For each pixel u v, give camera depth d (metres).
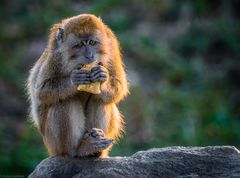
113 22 22.72
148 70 21.42
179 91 20.75
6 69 21.95
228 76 21.98
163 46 22.20
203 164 9.98
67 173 10.03
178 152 10.12
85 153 10.24
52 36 10.75
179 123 19.48
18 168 18.09
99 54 10.50
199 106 20.41
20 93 21.38
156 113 19.77
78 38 10.41
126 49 21.81
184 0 23.89
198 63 21.91
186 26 23.23
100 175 9.73
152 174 9.84
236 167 9.90
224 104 20.80
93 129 10.27
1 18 24.42
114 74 10.66
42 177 10.05
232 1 24.48
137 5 23.70
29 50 22.78
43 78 10.48
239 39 23.05
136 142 18.86
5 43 23.28
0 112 20.77
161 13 23.66
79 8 23.61
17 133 19.89
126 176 9.76
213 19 23.70
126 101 19.64
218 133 19.53
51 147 10.42
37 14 24.02
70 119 10.27
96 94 10.46
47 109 10.50
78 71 10.07
